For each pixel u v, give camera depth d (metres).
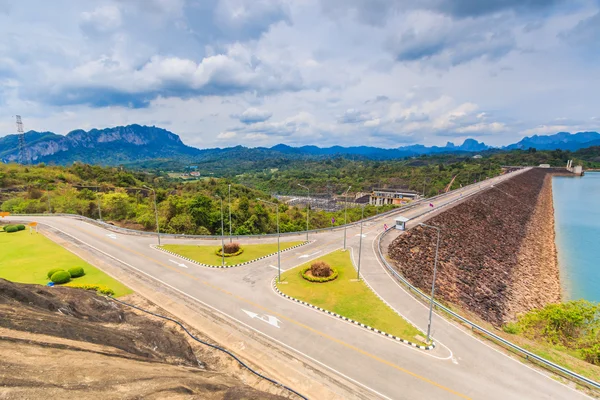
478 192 93.31
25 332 12.11
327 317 24.89
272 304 27.06
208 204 62.72
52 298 18.25
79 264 35.44
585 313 25.48
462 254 47.72
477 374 18.39
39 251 39.72
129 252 40.94
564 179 182.38
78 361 11.04
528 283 44.91
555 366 18.41
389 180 160.62
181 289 29.98
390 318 24.50
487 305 34.56
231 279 32.47
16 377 8.77
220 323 23.95
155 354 16.42
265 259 38.84
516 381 17.81
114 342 15.06
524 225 77.75
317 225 73.00
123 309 22.69
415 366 19.09
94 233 49.94
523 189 121.81
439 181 145.25
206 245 44.75
